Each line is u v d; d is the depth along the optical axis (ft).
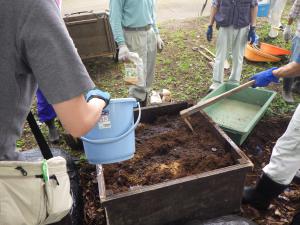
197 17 26.43
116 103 5.41
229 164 7.47
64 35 3.32
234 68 14.46
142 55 11.53
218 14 13.33
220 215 7.43
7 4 3.14
